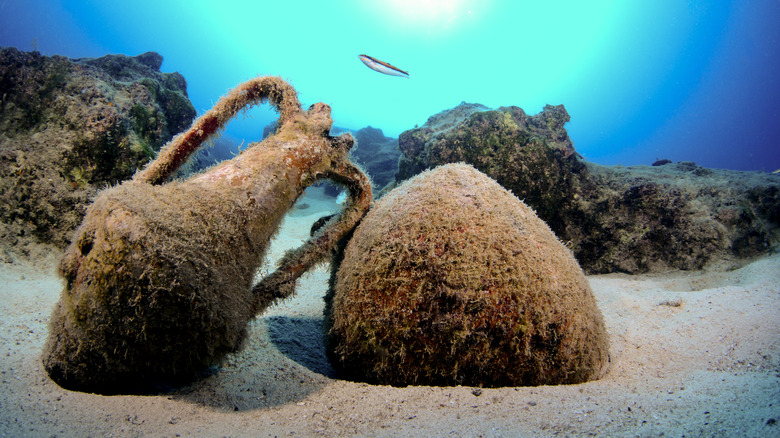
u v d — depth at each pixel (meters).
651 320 0.71
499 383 0.49
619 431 0.37
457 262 0.48
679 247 1.08
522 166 1.14
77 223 0.91
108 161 0.95
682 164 1.41
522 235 0.52
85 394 0.46
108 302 0.43
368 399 0.47
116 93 1.07
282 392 0.48
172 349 0.46
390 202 0.56
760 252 1.04
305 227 1.62
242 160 0.52
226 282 0.47
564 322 0.49
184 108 1.31
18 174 0.89
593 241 1.15
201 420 0.43
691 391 0.45
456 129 1.22
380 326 0.49
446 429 0.40
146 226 0.43
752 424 0.36
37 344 0.54
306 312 0.80
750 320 0.62
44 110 0.95
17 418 0.39
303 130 0.56
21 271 0.82
